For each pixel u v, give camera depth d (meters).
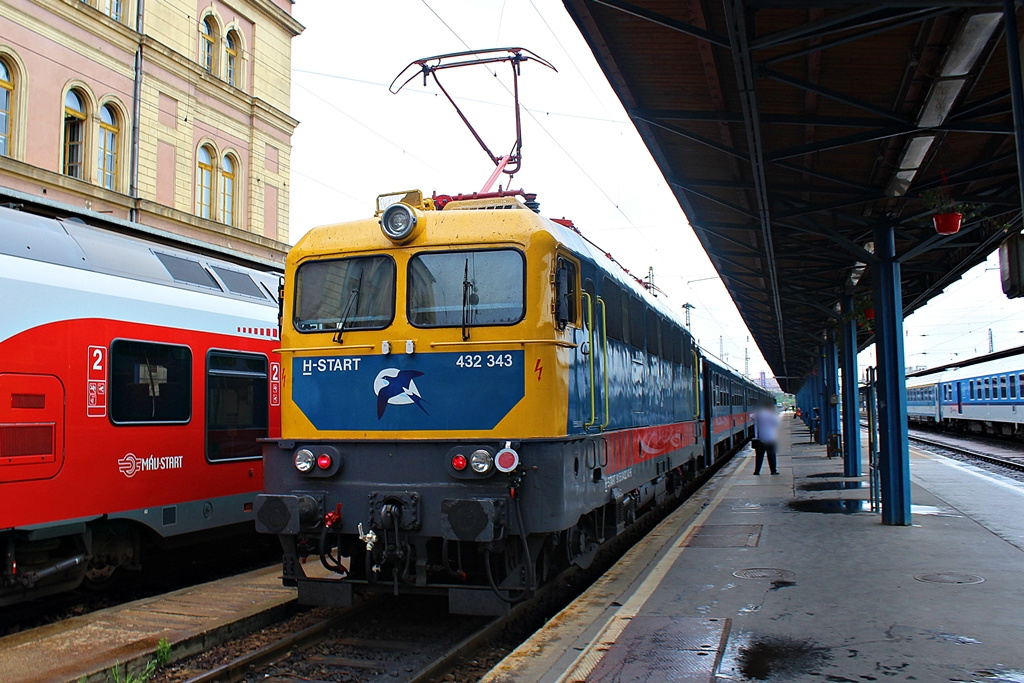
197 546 11.31
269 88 29.19
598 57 7.87
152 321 8.82
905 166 10.25
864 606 6.99
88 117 22.17
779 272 16.62
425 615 7.79
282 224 29.91
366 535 6.79
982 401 39.09
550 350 6.81
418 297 7.10
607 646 5.93
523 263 6.91
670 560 9.23
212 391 9.65
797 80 7.67
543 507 6.56
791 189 11.13
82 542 8.06
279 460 7.25
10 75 20.17
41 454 7.41
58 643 6.31
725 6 5.90
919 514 12.44
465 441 6.71
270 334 10.75
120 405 8.33
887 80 8.34
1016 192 10.47
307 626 7.32
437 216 7.23
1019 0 5.32
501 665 5.64
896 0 5.86
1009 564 8.66
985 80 8.32
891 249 11.67
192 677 6.02
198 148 25.97
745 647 5.88
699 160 10.98
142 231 9.70
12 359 7.17
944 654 5.66
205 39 26.48
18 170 19.91
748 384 37.22
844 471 19.75
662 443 12.13
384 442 6.93
